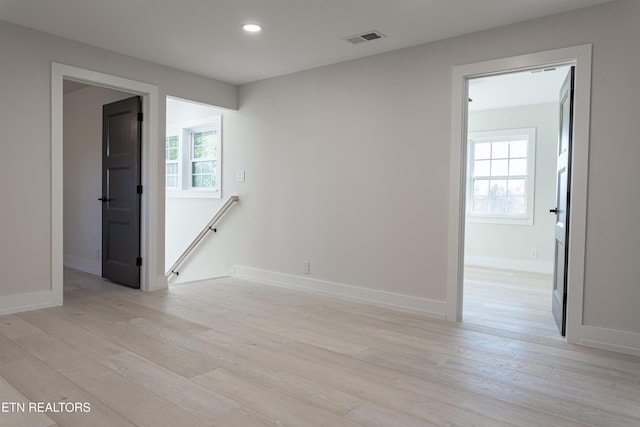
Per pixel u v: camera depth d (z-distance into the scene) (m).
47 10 3.16
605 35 2.91
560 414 2.03
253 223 5.12
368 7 3.02
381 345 2.93
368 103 4.08
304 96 4.59
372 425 1.89
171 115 6.33
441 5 2.97
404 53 3.83
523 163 6.48
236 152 5.30
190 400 2.08
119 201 4.70
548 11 3.05
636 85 2.82
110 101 5.11
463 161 3.54
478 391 2.25
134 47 3.92
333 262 4.37
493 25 3.31
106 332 3.08
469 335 3.19
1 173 3.41
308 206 4.57
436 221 3.67
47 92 3.63
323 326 3.34
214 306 3.88
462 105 3.52
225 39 3.68
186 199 6.05
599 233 2.95
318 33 3.52
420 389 2.26
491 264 6.63
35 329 3.12
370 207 4.09
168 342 2.90
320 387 2.26
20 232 3.53
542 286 5.12
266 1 2.96
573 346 2.98
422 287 3.76
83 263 5.62
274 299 4.20
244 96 5.18
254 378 2.35
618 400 2.18
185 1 2.98
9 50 3.41
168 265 6.36
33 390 2.16
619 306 2.90
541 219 6.24
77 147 5.69
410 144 3.81
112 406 2.01
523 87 5.30
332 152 4.36
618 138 2.88
